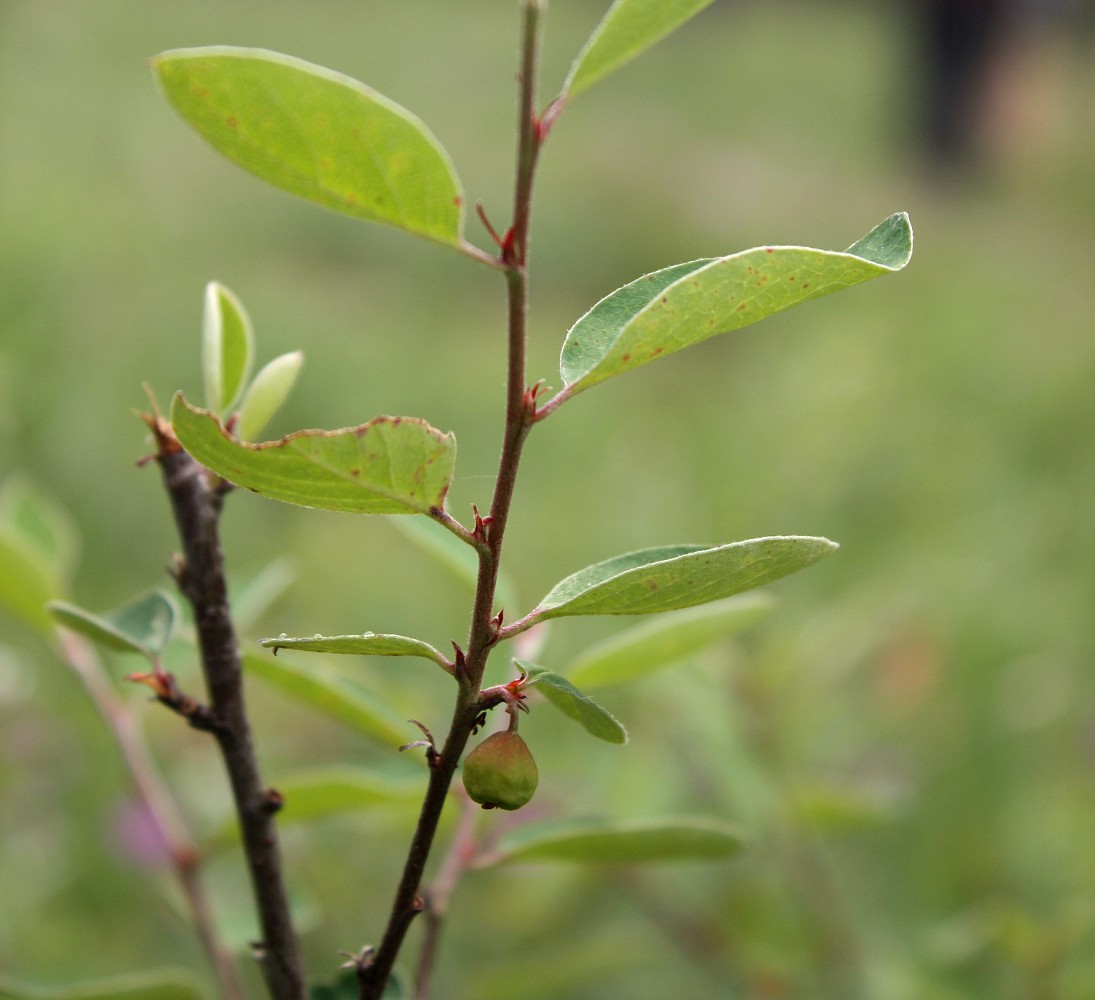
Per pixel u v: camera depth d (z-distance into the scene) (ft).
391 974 1.21
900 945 2.12
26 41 10.81
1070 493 4.71
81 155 9.11
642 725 2.28
